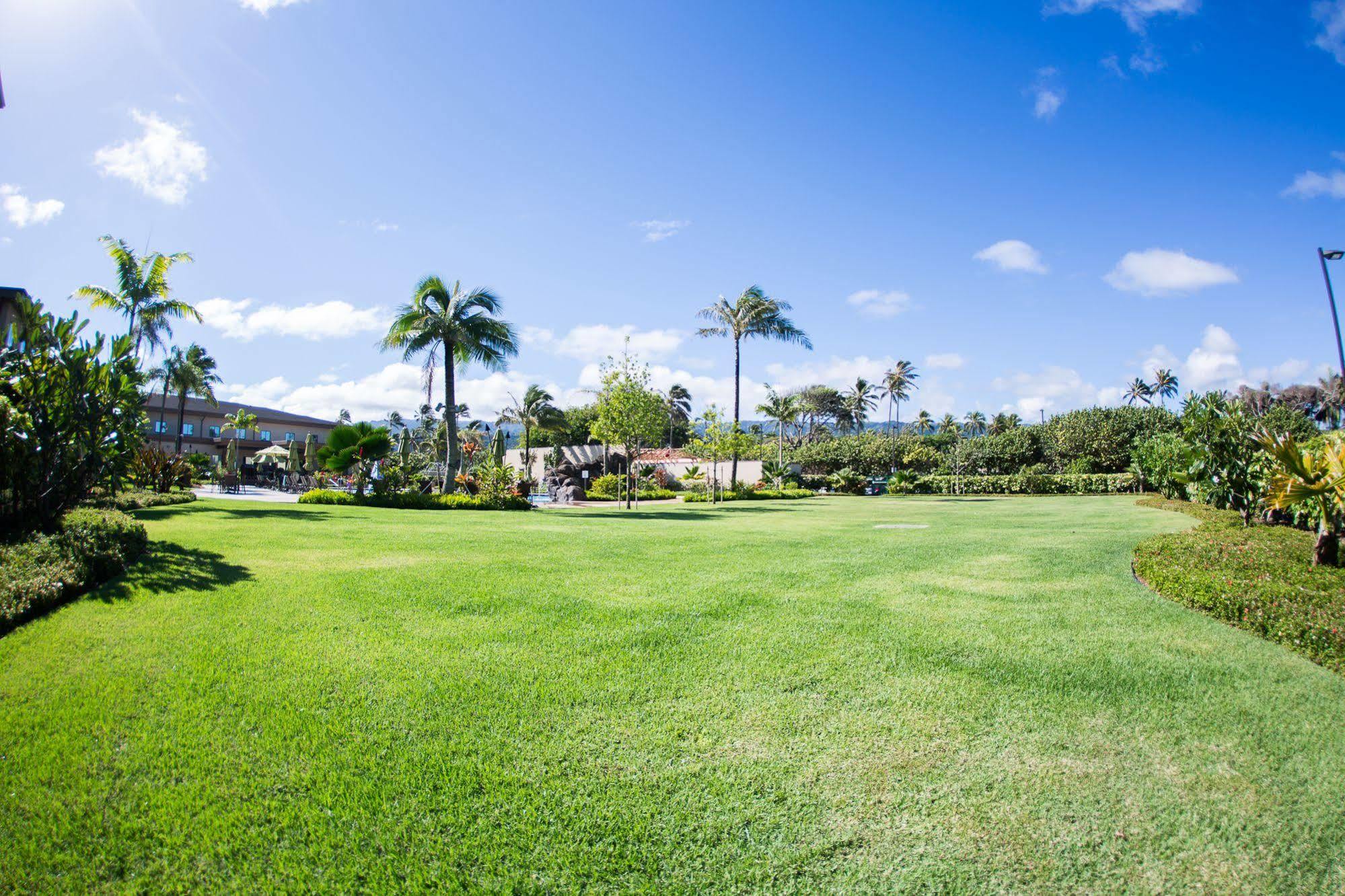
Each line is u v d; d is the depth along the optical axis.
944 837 2.38
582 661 4.10
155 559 6.67
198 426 49.09
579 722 3.23
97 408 7.79
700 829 2.41
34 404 7.12
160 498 14.40
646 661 4.13
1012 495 41.56
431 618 4.98
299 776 2.68
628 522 14.37
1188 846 2.33
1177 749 3.03
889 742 3.08
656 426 22.62
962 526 13.80
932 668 4.06
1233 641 4.66
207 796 2.53
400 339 20.33
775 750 2.99
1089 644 4.56
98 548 5.99
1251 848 2.33
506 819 2.45
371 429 19.08
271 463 40.28
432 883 2.12
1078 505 24.16
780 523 14.61
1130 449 39.72
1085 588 6.44
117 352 8.16
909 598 5.94
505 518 14.86
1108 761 2.92
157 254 24.09
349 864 2.20
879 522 15.30
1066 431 48.38
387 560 7.39
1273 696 3.65
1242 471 11.09
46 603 4.75
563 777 2.74
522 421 46.44
